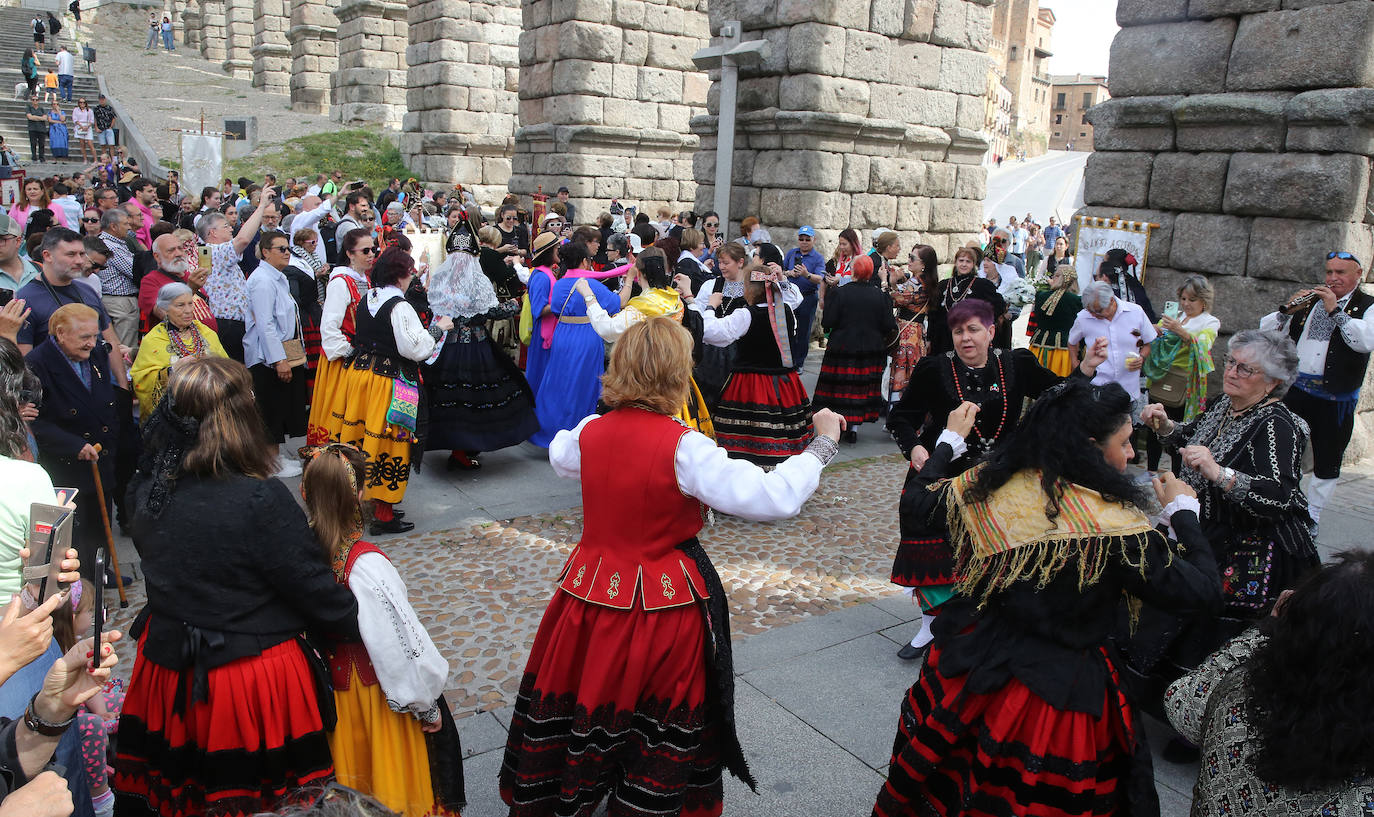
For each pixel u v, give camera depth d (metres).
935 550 4.03
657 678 2.67
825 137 11.74
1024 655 2.37
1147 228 8.05
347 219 10.12
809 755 3.57
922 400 3.96
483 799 3.26
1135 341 6.34
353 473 2.66
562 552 5.48
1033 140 85.06
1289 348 3.41
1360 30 6.85
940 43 12.50
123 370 5.24
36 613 1.60
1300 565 3.44
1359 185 7.04
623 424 2.72
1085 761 2.33
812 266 10.10
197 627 2.35
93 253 6.17
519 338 8.23
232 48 39.19
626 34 17.02
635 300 5.64
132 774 2.48
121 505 5.41
